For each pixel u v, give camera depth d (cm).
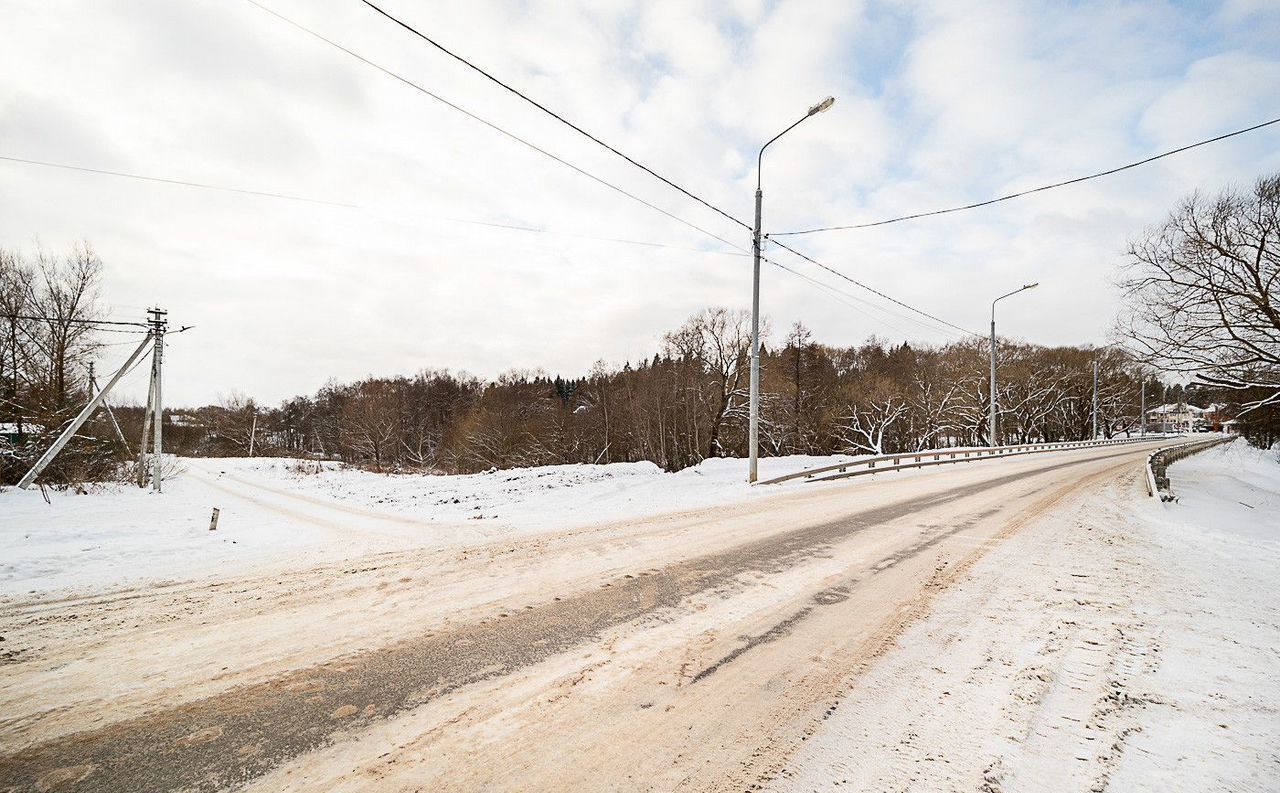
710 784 275
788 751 302
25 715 348
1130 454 3181
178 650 454
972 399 4797
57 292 2586
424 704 358
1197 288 1579
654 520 1078
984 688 371
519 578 661
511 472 3127
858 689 371
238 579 689
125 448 2902
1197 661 408
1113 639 450
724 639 461
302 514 1520
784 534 900
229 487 2919
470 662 422
